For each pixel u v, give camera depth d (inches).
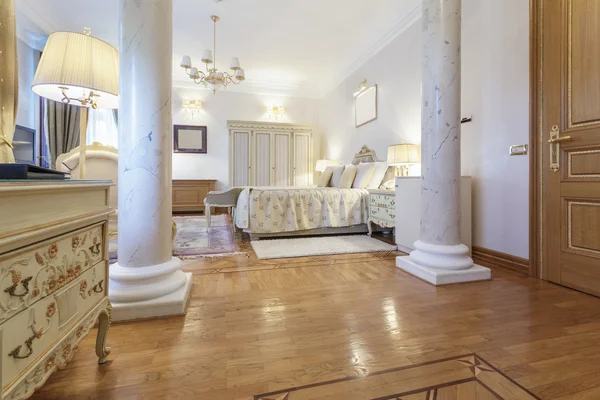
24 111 173.2
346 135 230.8
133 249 62.5
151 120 62.4
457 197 86.7
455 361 45.6
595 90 70.6
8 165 27.5
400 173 150.3
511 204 93.4
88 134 207.6
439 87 85.7
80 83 52.2
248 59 218.4
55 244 30.8
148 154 62.6
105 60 56.2
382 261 104.3
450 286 79.0
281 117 279.3
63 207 32.2
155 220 63.9
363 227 157.3
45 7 152.4
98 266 41.3
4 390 23.6
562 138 76.7
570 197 76.3
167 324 57.7
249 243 133.2
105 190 42.8
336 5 149.7
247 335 53.6
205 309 64.9
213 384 40.3
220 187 266.1
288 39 186.4
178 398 37.6
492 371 43.1
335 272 91.7
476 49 104.9
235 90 268.2
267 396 38.1
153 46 62.0
